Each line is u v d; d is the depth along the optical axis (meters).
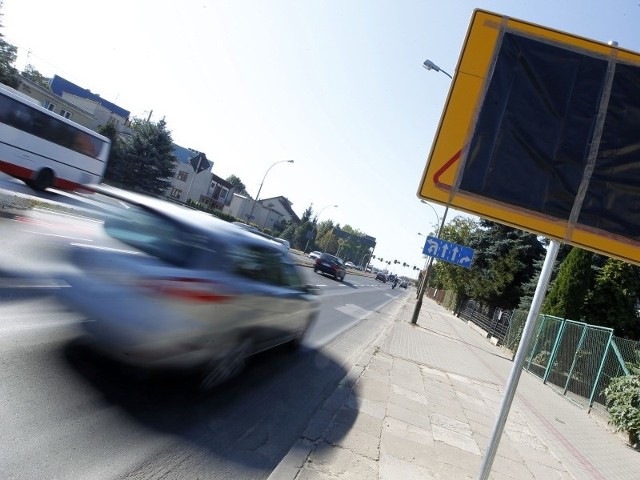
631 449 8.30
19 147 18.42
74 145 20.61
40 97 49.19
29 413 3.70
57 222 10.73
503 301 31.97
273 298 6.00
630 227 3.32
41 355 4.66
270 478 3.72
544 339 15.95
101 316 4.39
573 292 17.61
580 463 6.52
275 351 8.16
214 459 3.87
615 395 9.22
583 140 3.39
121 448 3.62
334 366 8.25
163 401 4.61
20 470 3.01
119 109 73.06
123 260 4.59
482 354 17.08
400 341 13.95
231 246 5.25
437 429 6.20
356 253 140.00
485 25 3.54
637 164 3.36
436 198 3.45
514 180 3.39
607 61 3.45
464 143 3.44
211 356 4.96
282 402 5.67
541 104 3.44
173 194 68.88
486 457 3.33
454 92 3.50
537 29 3.51
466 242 37.16
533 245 31.75
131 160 46.22
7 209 11.73
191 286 4.50
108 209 5.12
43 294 6.20
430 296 88.88
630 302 18.22
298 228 93.00
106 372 4.76
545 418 8.88
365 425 5.58
